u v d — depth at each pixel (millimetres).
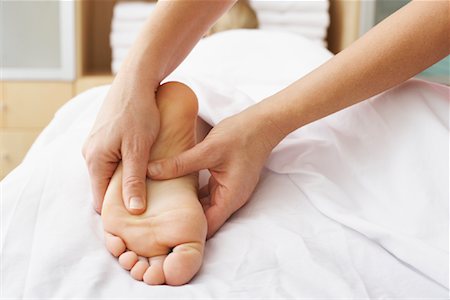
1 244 597
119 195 642
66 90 2201
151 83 704
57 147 811
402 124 710
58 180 715
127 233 613
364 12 2141
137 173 645
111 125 664
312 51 1521
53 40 2215
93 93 1115
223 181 676
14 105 2191
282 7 2137
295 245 622
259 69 1485
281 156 757
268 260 605
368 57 674
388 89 713
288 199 712
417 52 663
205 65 1516
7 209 665
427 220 634
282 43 1546
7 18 2201
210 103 822
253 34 1587
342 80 683
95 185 670
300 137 801
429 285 584
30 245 602
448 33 652
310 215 685
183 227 600
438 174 658
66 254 588
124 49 2223
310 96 691
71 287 542
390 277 593
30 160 810
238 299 534
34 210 655
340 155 746
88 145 675
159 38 725
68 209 666
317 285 562
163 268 573
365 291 563
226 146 671
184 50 775
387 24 676
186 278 572
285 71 1472
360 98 695
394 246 609
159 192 648
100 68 2582
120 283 562
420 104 708
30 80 2186
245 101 856
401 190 673
